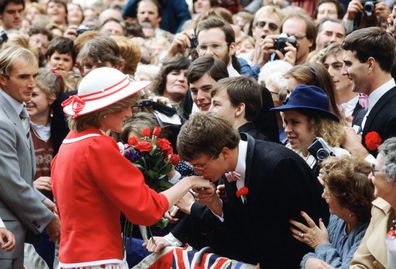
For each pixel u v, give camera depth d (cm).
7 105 1559
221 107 1503
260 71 1953
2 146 1517
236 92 1499
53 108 1836
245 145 1323
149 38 2666
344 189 1280
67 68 2162
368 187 1279
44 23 2620
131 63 1972
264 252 1355
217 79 1705
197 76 1702
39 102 1817
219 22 1952
